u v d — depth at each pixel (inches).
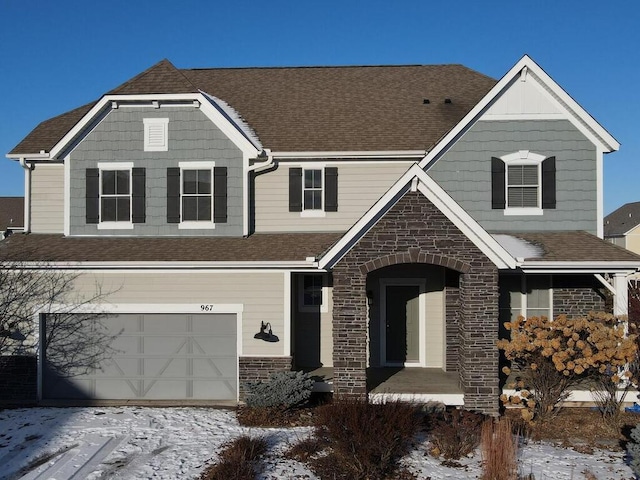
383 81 780.6
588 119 585.6
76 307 552.1
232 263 537.3
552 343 460.1
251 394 502.0
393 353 611.8
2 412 515.5
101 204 613.9
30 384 550.3
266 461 386.9
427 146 621.3
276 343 544.4
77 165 613.3
